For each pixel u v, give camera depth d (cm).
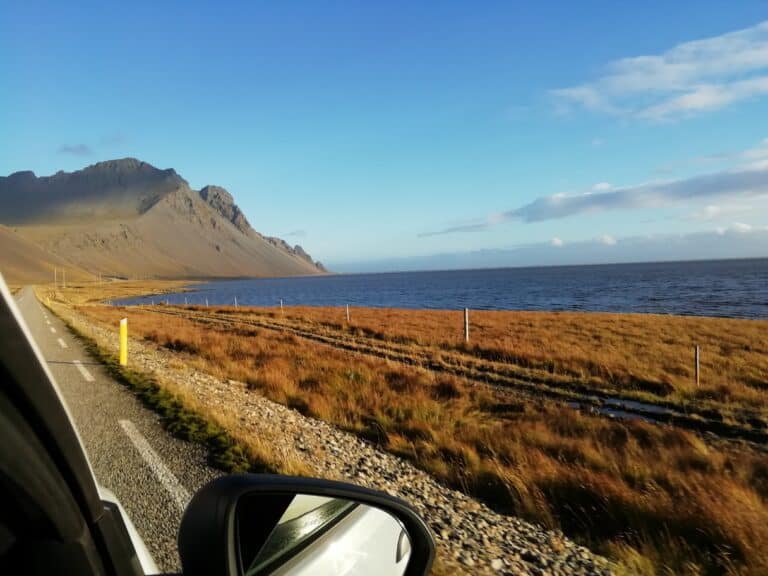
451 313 3875
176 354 1653
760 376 1409
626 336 2252
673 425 1011
